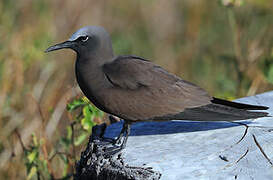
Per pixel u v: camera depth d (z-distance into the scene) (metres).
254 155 9.04
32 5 19.47
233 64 17.42
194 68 19.31
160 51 20.77
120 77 10.17
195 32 20.86
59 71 16.77
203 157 9.14
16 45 16.67
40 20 19.05
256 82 15.80
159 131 10.51
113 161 9.35
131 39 21.02
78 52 10.53
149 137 10.28
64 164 12.98
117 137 10.51
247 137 9.67
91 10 21.36
